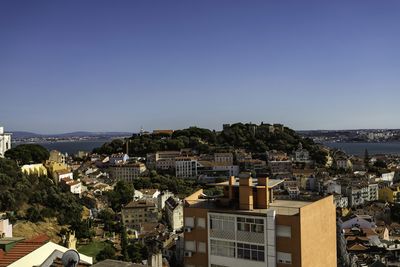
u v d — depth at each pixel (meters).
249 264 50.38
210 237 53.00
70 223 173.75
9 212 158.88
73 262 23.48
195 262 54.28
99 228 189.50
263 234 49.28
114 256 143.00
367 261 126.19
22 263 29.64
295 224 47.75
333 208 56.44
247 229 50.44
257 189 52.66
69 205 185.88
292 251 47.94
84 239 169.75
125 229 186.00
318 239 51.75
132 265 25.72
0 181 168.62
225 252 52.06
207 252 53.44
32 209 165.50
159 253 95.25
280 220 48.56
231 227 51.53
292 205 54.03
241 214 50.53
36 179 198.88
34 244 32.56
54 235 157.38
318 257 51.62
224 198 56.03
